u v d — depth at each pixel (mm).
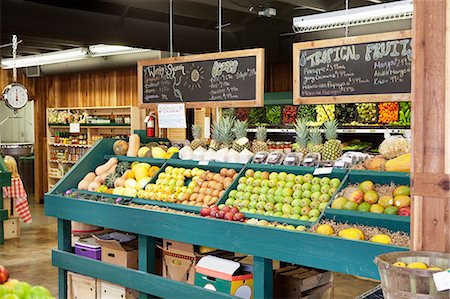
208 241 3928
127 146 5574
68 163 12156
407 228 3275
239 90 4664
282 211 3912
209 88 4887
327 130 4539
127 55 9375
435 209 2365
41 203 12508
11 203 8477
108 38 6648
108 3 7262
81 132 11984
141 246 4465
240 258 4363
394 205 3469
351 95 4117
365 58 4027
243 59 4621
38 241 8211
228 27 8164
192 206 4324
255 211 4023
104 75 11578
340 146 4297
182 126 5074
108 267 4680
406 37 3816
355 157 4027
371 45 3990
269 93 8539
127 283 4535
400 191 3484
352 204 3568
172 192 4605
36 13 6016
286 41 8352
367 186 3631
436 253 2223
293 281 3920
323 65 4266
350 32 7414
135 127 10344
